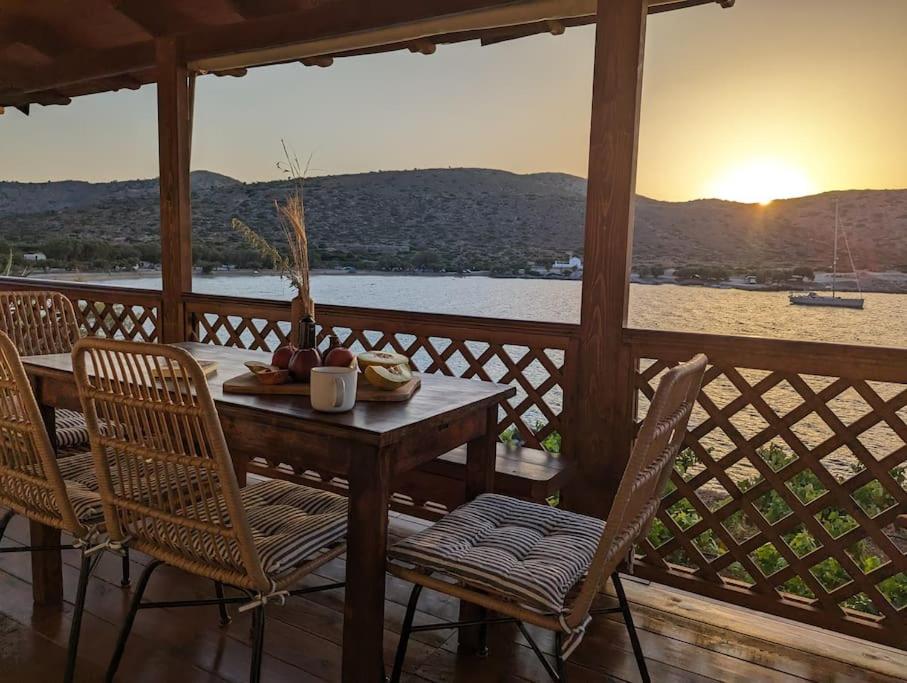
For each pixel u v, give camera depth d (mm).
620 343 2305
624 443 2326
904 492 1884
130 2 3221
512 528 1575
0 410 1591
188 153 3484
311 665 1736
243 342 3371
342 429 1368
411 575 1420
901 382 1869
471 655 1817
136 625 1894
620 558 1366
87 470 1852
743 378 2109
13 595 2031
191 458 1333
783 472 2064
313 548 1452
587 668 1777
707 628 2014
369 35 2965
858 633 1944
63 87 4363
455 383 1904
